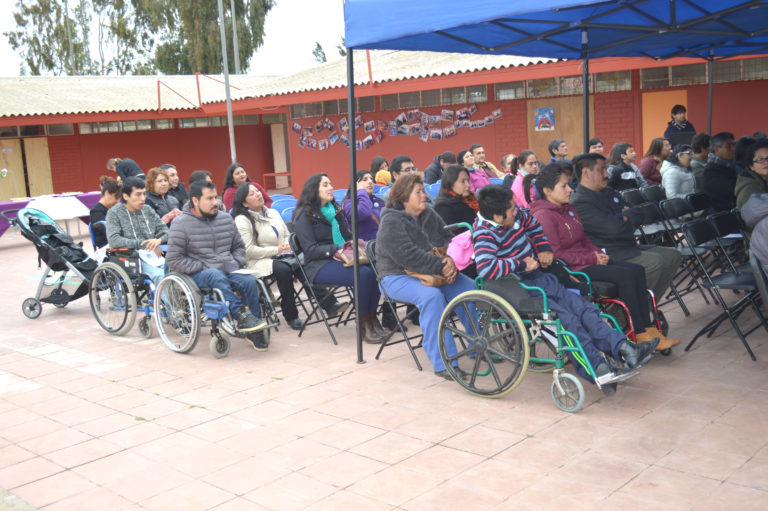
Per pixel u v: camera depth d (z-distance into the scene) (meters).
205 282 6.07
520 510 3.38
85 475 4.05
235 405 5.00
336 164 20.36
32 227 7.74
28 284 10.52
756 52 9.52
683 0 5.79
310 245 6.36
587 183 5.70
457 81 15.34
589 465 3.77
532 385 5.04
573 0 4.07
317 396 5.07
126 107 22.75
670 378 4.96
